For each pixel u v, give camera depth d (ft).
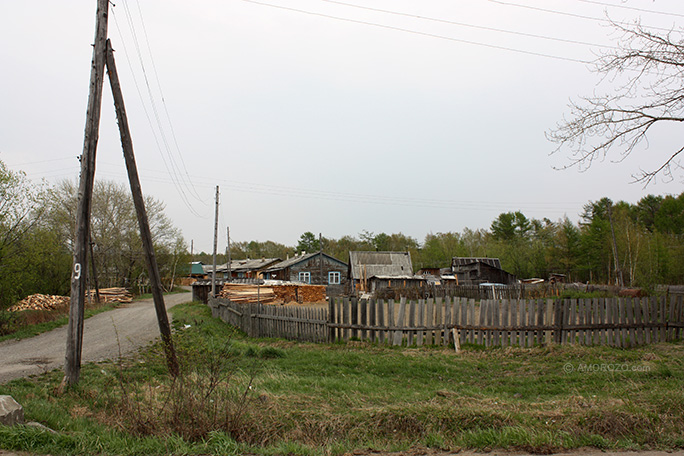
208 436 17.11
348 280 170.60
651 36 30.45
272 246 353.10
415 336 41.98
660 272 154.10
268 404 21.15
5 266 63.82
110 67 28.19
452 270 180.24
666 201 195.83
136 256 162.20
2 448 15.25
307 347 43.50
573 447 16.30
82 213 26.48
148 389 23.17
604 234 175.32
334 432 18.95
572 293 107.65
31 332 58.49
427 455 16.33
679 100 30.83
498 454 16.06
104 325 68.39
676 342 39.99
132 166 29.45
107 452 15.72
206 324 61.62
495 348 39.37
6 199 63.46
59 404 22.07
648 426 17.74
